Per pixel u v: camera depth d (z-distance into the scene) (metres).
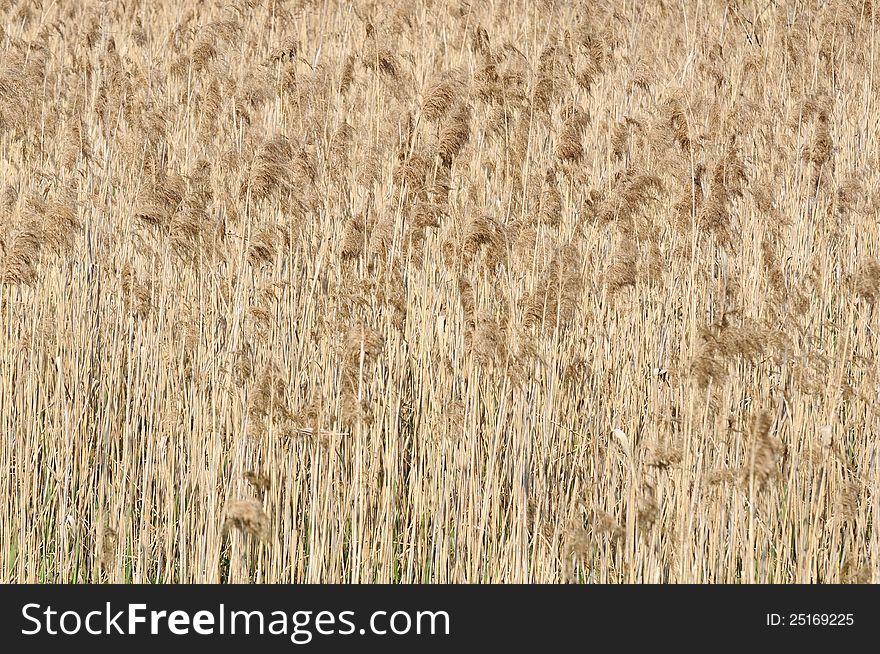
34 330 30.08
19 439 28.52
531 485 27.72
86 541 28.36
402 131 35.53
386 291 29.55
